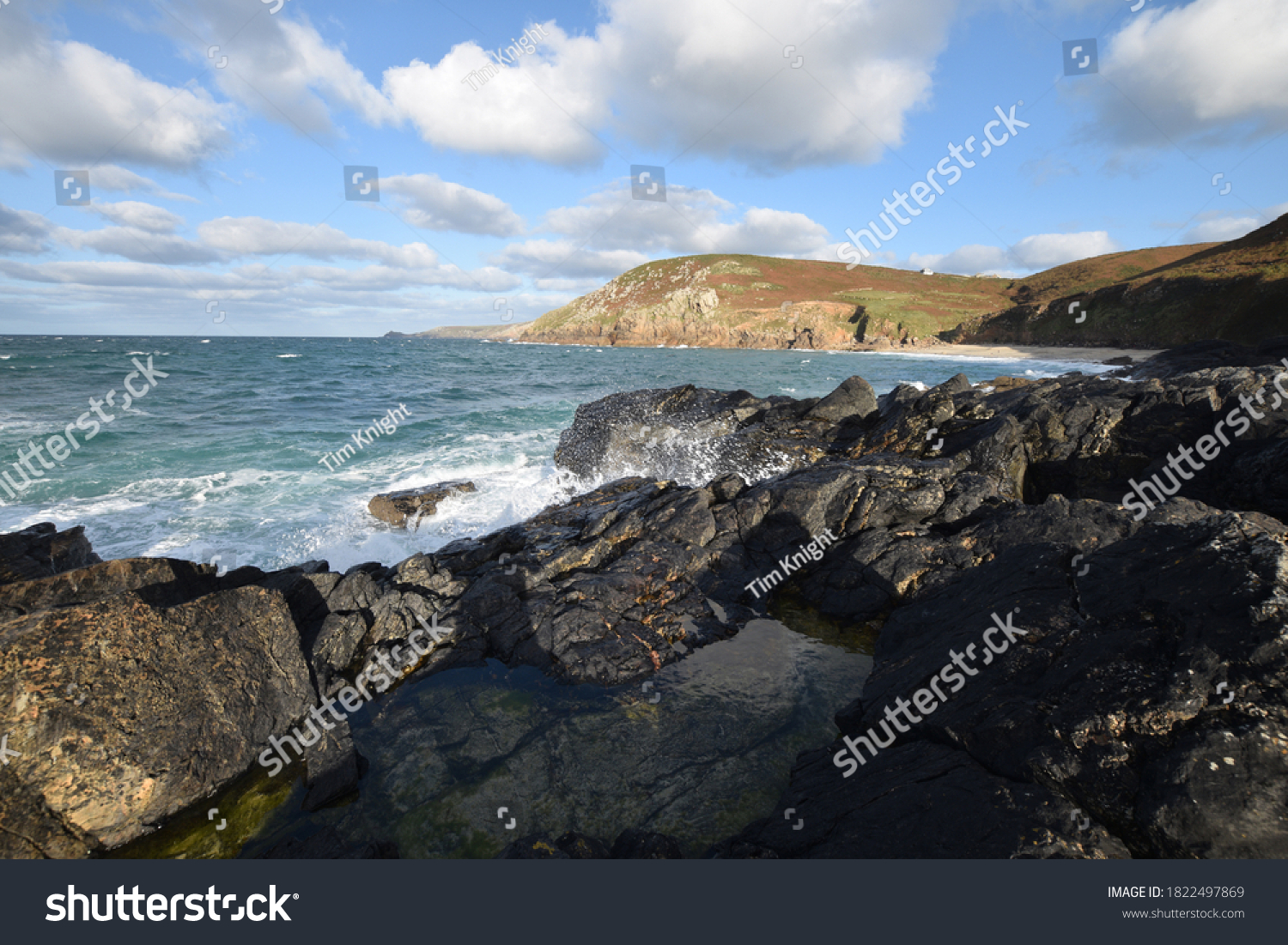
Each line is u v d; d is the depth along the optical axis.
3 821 4.41
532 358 60.19
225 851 4.61
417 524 12.32
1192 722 3.56
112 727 4.88
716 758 5.44
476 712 6.18
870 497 9.38
